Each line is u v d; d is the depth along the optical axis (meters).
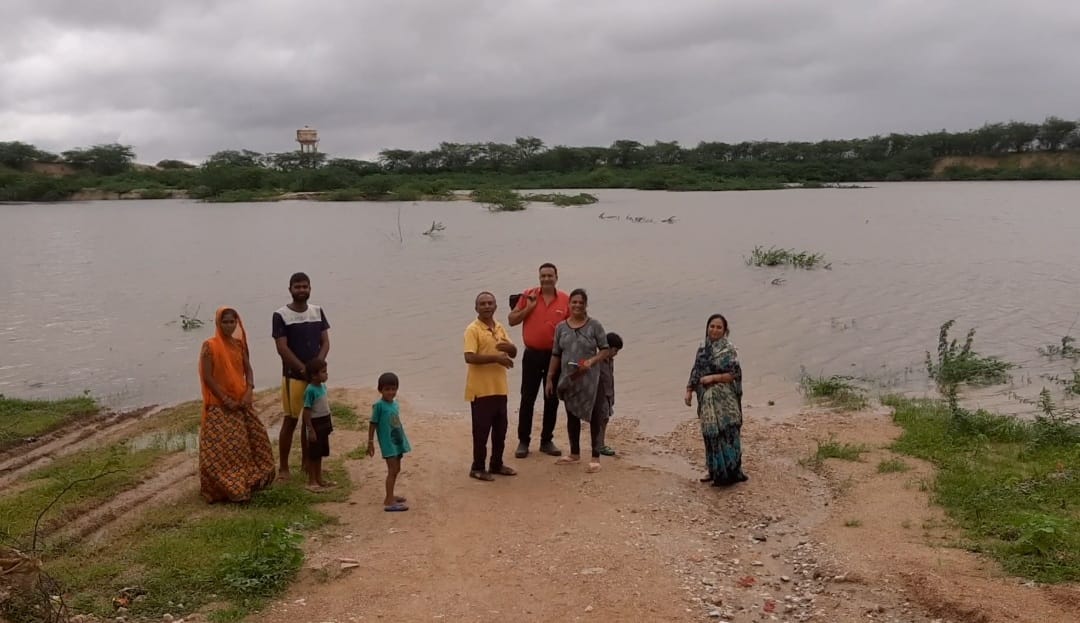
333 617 5.44
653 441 9.98
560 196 63.59
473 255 28.36
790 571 6.30
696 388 8.49
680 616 5.50
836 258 26.58
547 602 5.69
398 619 5.43
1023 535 6.25
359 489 8.16
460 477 8.54
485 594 5.82
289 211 57.41
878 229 37.06
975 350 14.40
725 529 7.23
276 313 8.19
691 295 19.95
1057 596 5.40
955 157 125.06
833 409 11.24
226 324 7.56
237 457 7.53
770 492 8.07
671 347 14.80
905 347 14.77
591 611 5.55
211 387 7.48
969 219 42.38
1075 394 11.70
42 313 18.73
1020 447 9.16
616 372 13.23
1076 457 8.52
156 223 47.44
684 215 47.47
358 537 6.93
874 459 8.95
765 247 29.61
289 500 7.61
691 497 8.02
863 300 19.17
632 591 5.84
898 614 5.43
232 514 7.14
